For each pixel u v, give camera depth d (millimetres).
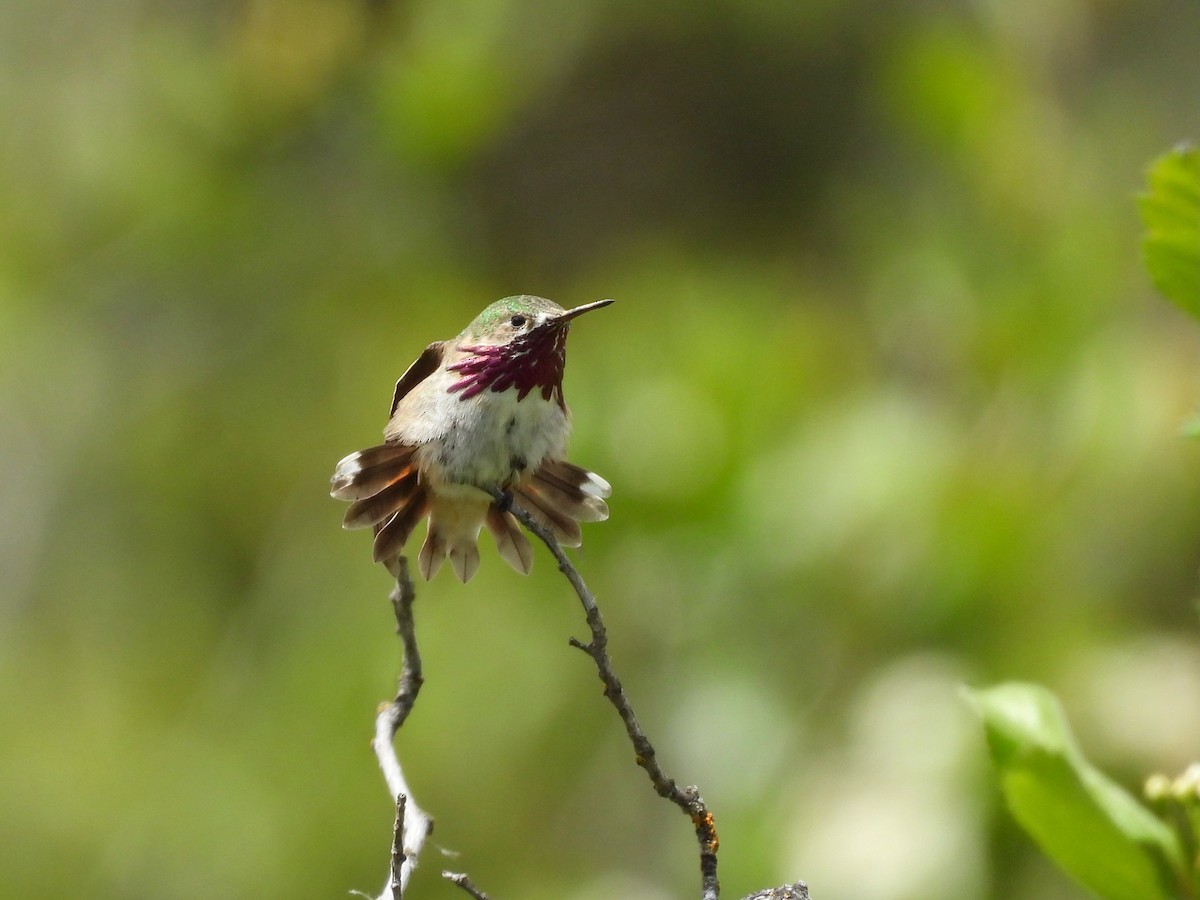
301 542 13094
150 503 13750
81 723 13133
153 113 13711
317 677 12391
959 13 11836
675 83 13055
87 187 13992
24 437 14031
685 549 10359
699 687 9914
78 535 13789
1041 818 4051
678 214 13219
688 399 10805
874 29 12672
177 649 13266
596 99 13203
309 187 13695
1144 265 4094
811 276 12820
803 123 13023
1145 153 10539
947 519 9562
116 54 13992
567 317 5402
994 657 9133
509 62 12922
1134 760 8602
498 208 13594
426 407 5316
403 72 12961
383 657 12188
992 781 8523
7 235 14055
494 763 11656
